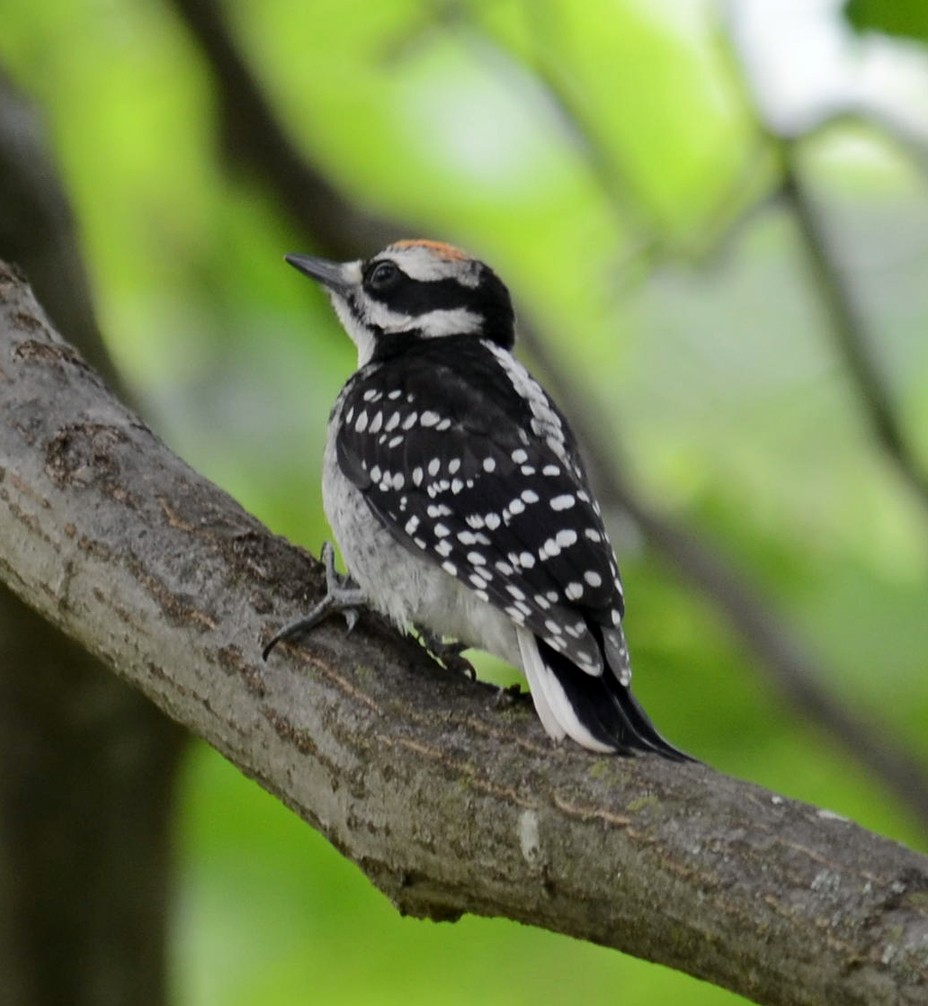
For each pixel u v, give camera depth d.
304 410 13.45
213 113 11.78
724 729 11.91
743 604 11.47
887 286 13.99
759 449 13.38
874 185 14.35
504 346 9.75
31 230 9.32
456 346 9.00
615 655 6.90
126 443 6.98
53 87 13.57
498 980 12.32
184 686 6.49
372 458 8.02
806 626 12.43
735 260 13.21
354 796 6.04
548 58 12.71
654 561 12.12
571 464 8.07
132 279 13.88
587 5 13.23
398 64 13.15
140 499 6.77
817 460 13.23
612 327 13.98
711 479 13.27
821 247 11.22
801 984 4.96
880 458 11.58
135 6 13.34
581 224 13.90
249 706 6.34
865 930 4.88
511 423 7.95
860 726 11.17
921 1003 4.74
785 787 11.91
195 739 9.66
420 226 12.14
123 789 9.52
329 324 13.64
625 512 11.74
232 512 6.83
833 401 13.39
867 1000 4.83
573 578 7.22
